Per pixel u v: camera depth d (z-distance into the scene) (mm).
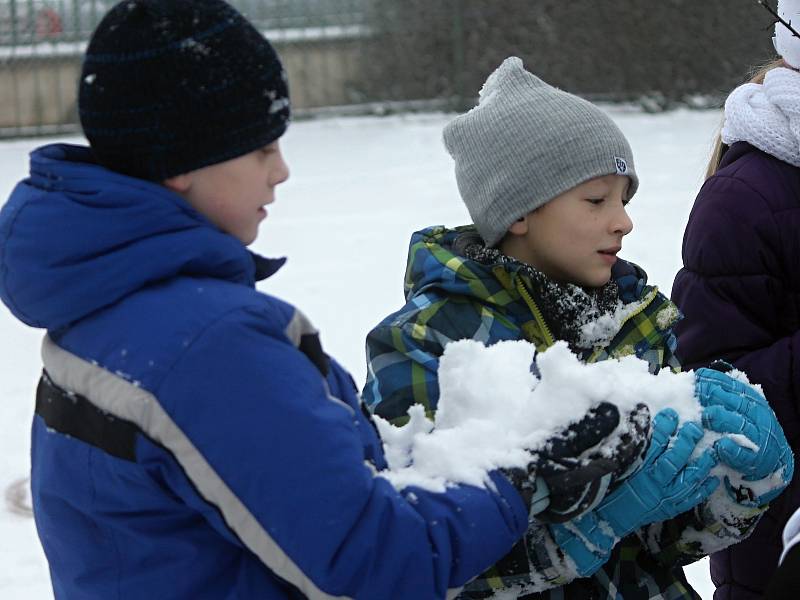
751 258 2299
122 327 1476
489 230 2160
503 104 2152
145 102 1508
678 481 1785
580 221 2096
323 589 1434
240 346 1445
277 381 1443
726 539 1968
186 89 1505
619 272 2166
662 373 1937
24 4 13398
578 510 1609
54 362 1545
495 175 2131
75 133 13062
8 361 5867
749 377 2264
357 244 7773
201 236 1507
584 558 1796
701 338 2340
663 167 9805
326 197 9383
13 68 13172
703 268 2348
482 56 13836
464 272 2043
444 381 1808
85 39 13477
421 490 1538
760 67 2852
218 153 1534
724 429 1840
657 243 7207
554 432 1614
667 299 2182
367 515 1449
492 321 2037
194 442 1419
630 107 13656
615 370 1809
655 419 1833
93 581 1556
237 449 1416
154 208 1484
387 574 1459
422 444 1621
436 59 13906
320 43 13891
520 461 1589
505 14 13758
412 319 2037
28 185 1532
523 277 2043
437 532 1505
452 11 13836
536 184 2088
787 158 2336
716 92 13633
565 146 2078
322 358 1586
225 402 1422
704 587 3404
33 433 1667
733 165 2404
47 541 1622
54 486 1566
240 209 1589
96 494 1514
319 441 1437
